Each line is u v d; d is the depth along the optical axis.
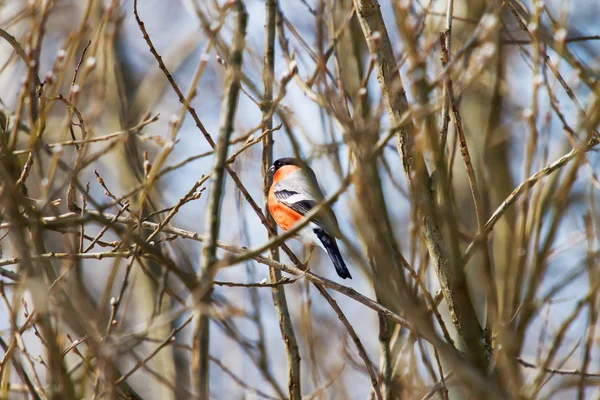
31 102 7.41
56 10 20.16
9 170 7.33
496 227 13.78
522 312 7.02
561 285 7.88
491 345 7.22
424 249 8.12
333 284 9.22
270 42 9.59
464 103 14.75
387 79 8.15
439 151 6.19
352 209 8.15
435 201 7.80
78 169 7.21
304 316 11.13
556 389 7.71
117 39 18.45
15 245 7.14
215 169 6.68
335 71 10.74
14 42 8.62
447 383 9.07
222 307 8.41
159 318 6.87
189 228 18.83
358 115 6.78
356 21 11.24
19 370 6.83
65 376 6.39
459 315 7.83
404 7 5.90
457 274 6.96
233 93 6.85
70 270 7.43
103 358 6.46
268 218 10.96
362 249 8.98
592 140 8.06
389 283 5.92
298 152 6.41
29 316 7.67
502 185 14.49
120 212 8.23
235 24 7.05
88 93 17.58
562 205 7.14
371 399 9.50
